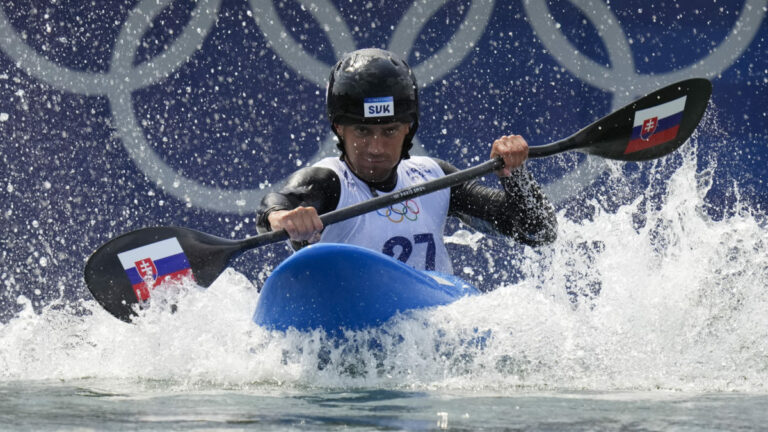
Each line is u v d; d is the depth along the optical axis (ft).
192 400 24.40
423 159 41.52
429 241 39.88
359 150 37.14
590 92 74.95
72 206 69.46
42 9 70.33
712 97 75.51
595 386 27.45
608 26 75.20
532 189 39.55
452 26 74.08
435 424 20.10
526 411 22.15
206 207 71.26
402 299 31.14
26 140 69.56
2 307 66.85
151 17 71.41
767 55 76.13
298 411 22.16
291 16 72.84
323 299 30.60
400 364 30.53
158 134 71.15
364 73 35.96
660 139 42.19
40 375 30.91
